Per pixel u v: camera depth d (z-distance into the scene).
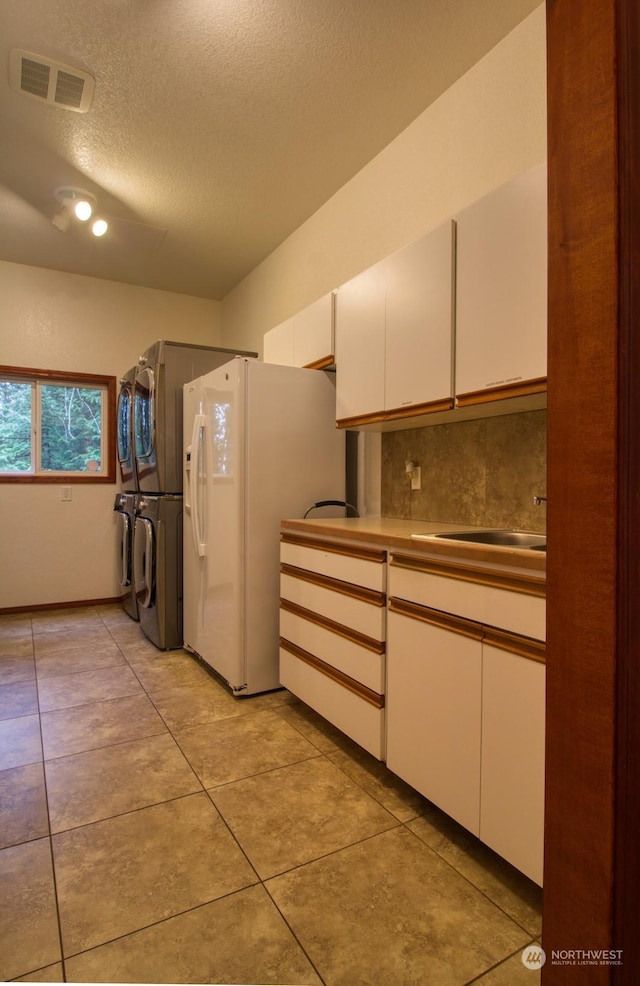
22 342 4.25
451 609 1.47
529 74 1.96
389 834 1.56
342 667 1.97
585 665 0.76
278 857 1.46
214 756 2.01
